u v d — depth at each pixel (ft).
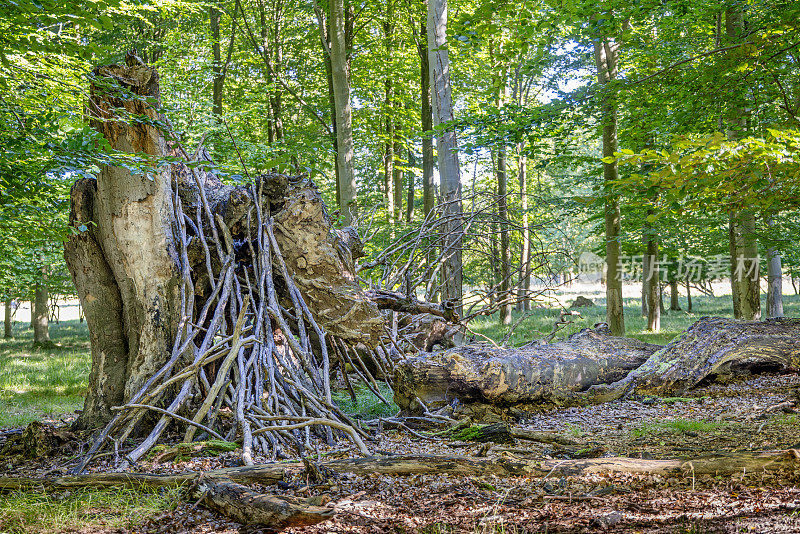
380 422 21.38
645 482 13.05
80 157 17.80
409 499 12.55
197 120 42.96
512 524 10.94
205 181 24.44
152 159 18.75
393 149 68.28
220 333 20.81
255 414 18.98
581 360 25.73
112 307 21.65
